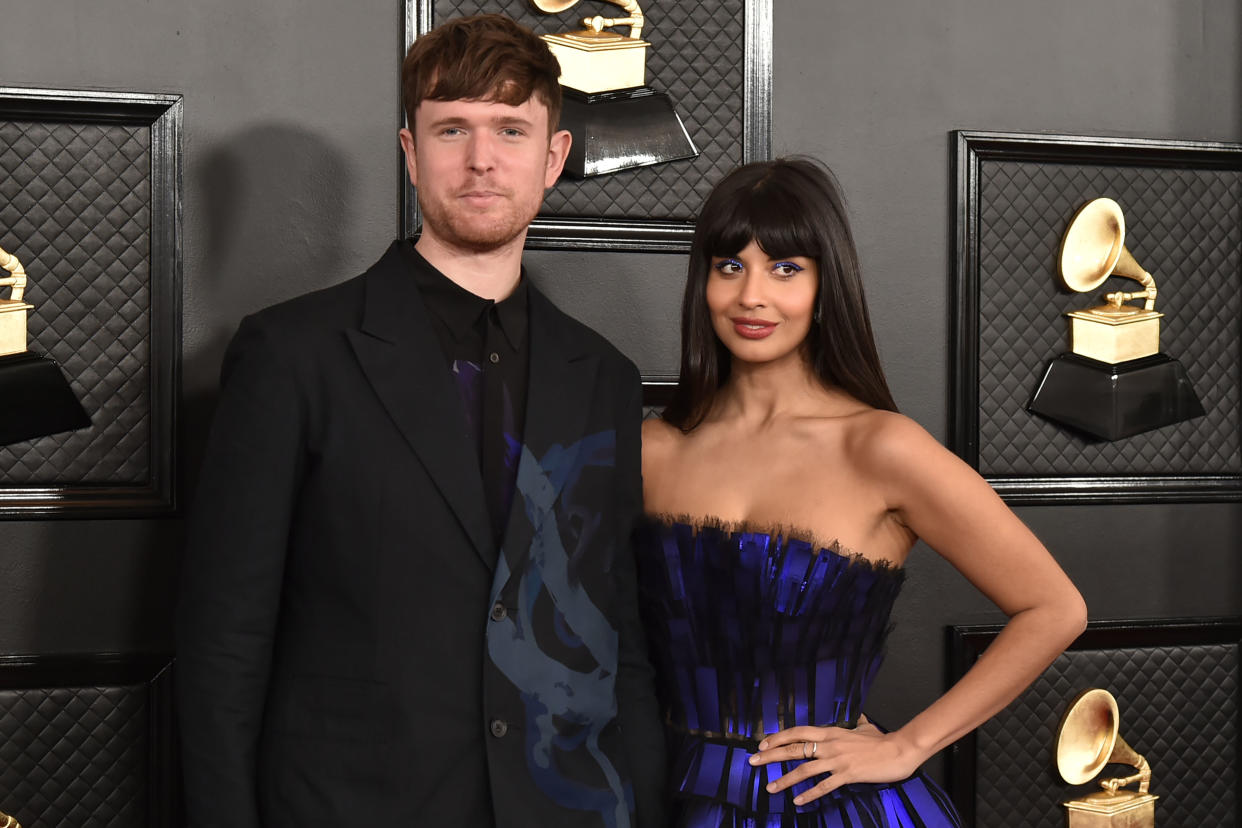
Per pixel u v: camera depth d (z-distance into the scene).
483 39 1.45
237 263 1.98
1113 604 2.30
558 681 1.43
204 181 1.97
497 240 1.47
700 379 1.71
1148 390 2.25
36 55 1.91
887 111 2.20
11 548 1.92
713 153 2.13
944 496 1.54
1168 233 2.30
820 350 1.68
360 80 2.01
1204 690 2.32
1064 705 2.27
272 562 1.33
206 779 1.29
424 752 1.35
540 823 1.38
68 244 1.93
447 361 1.47
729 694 1.55
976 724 1.59
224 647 1.31
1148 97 2.29
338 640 1.37
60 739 1.93
